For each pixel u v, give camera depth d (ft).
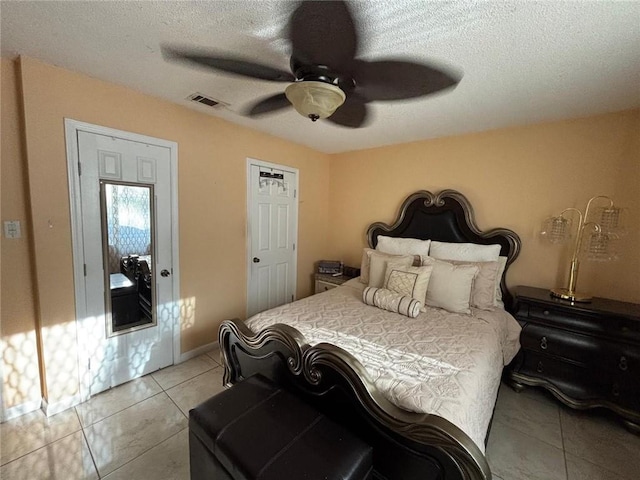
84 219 6.72
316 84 5.01
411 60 5.14
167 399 7.08
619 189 7.36
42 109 5.98
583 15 3.94
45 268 6.23
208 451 4.26
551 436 6.21
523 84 6.01
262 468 3.56
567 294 7.38
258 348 5.90
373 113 7.81
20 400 6.36
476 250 8.80
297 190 12.25
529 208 8.64
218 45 5.04
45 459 5.33
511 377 7.80
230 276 10.00
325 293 9.01
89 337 6.97
